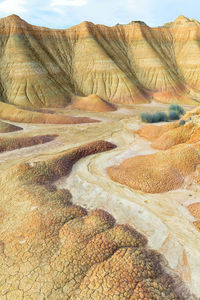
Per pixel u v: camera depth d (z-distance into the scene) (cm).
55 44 5400
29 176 1175
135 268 591
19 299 556
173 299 543
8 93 4206
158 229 838
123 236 739
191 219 892
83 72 5197
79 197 1067
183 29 6712
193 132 1558
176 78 5778
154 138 1966
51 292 562
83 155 1595
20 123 2938
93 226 787
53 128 2656
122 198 1055
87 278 586
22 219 836
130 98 4900
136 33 6297
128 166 1338
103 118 3350
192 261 692
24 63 4444
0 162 1639
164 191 1097
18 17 5075
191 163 1187
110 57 5553
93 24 5859
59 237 731
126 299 514
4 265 647
